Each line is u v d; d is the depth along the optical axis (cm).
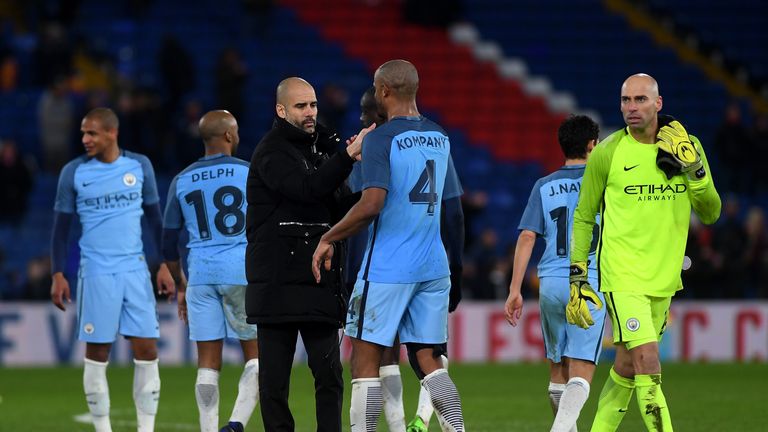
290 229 2559
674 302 6431
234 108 7838
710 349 6400
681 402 4341
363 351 2530
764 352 6391
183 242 3747
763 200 8150
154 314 3200
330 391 2595
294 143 2603
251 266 2584
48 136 7831
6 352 6097
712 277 6588
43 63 8262
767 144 7988
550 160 8862
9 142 7444
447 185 2672
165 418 3919
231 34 9419
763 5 9825
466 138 8944
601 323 2784
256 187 2594
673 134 2506
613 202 2562
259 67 9181
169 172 7538
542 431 3553
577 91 9275
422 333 2547
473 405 4288
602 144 2581
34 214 7656
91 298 3152
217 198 3016
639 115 2505
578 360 2777
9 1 9581
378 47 9425
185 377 5403
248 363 2977
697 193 2516
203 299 3006
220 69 7850
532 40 9550
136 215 3206
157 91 7919
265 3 9131
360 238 2897
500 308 6341
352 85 9081
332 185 2486
